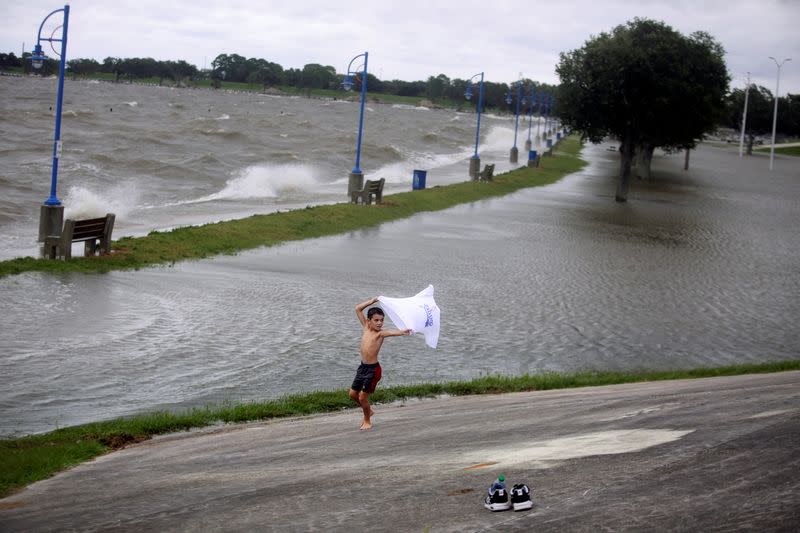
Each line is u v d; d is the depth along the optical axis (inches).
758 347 670.5
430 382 506.3
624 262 1063.0
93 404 421.4
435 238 1146.7
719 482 215.9
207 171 1961.1
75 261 775.7
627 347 639.1
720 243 1336.1
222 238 968.9
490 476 247.6
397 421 382.9
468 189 1774.1
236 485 271.0
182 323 599.8
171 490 271.9
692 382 482.3
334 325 629.3
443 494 233.9
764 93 5083.7
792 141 7578.7
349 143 3191.4
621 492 216.2
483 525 202.1
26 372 461.1
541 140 4744.1
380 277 838.5
